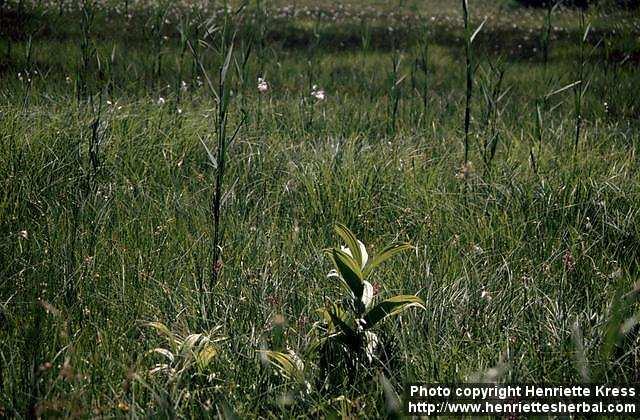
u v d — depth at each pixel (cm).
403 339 392
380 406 356
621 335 384
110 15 1611
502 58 730
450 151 745
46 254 474
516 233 546
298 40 1616
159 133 702
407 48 1595
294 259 489
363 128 851
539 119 666
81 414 326
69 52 1184
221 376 369
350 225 569
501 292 447
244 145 709
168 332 368
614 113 992
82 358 364
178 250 504
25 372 351
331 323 387
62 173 600
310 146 731
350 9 2400
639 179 631
